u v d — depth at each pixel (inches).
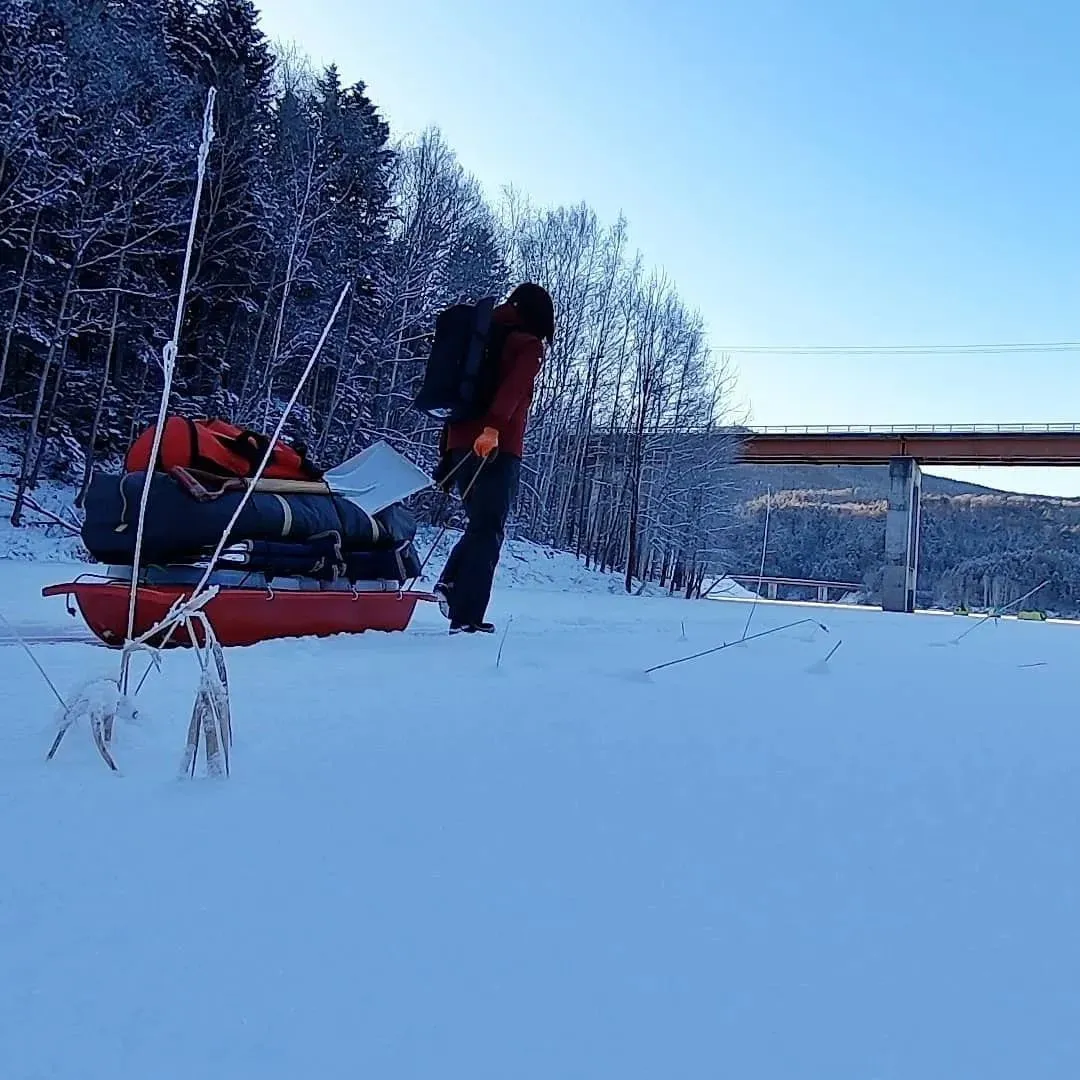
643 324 1135.6
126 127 715.4
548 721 70.7
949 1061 23.5
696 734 68.7
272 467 129.7
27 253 689.6
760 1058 23.3
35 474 676.1
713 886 36.2
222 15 845.8
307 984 26.6
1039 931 32.5
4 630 130.1
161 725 60.9
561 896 34.3
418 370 958.4
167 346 57.7
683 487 1101.1
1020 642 228.8
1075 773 59.6
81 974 26.7
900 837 43.9
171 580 116.7
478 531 152.6
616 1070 22.5
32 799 44.1
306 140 888.9
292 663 96.9
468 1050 23.3
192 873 35.2
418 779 51.0
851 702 91.7
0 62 646.5
